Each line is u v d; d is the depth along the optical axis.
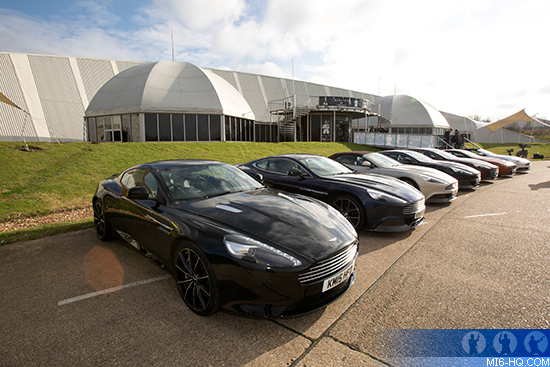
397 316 2.36
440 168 8.70
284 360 1.88
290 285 2.11
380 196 4.38
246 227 2.40
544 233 4.47
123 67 32.66
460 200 7.23
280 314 2.12
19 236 4.32
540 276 3.02
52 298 2.66
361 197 4.43
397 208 4.27
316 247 2.29
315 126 23.75
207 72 23.05
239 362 1.87
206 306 2.30
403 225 4.35
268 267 2.08
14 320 2.32
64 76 27.86
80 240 4.23
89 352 1.96
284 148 16.83
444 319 2.30
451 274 3.11
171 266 2.70
